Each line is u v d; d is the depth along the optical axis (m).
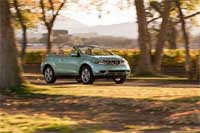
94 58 27.44
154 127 13.45
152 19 45.53
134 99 18.38
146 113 16.19
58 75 29.23
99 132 12.65
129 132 12.69
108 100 18.45
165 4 38.66
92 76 27.36
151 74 36.00
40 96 20.45
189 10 44.16
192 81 31.05
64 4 46.44
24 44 46.25
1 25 21.50
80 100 18.89
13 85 21.48
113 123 14.22
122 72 27.70
